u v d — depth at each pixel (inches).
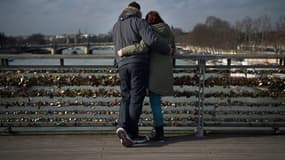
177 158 140.7
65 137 169.3
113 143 159.8
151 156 143.1
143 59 148.3
